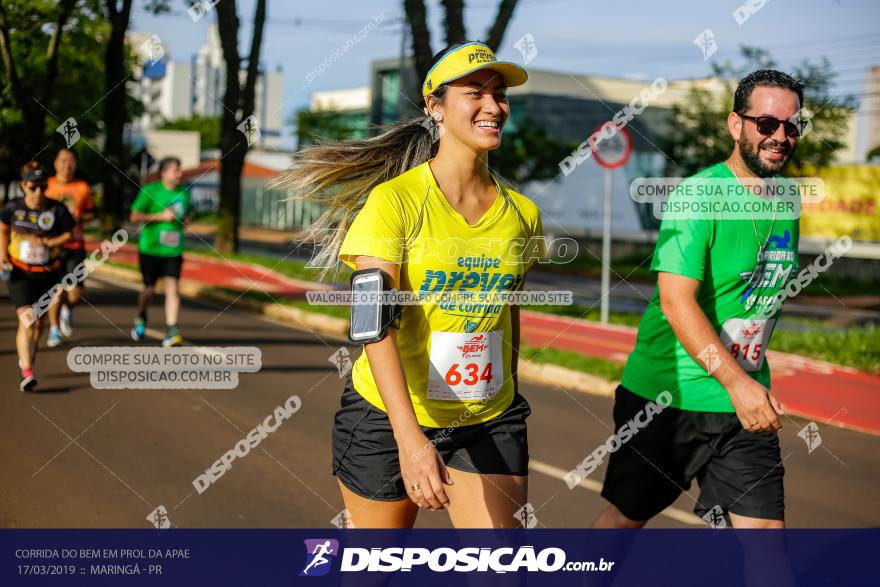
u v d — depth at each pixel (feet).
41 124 62.13
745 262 10.44
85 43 83.05
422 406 9.51
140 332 32.78
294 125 138.62
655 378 10.77
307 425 21.53
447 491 9.66
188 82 271.49
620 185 121.80
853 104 80.02
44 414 21.43
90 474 16.92
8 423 20.44
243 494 16.11
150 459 18.07
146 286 32.19
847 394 28.09
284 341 35.37
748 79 10.65
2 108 60.59
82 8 76.23
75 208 31.17
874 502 17.17
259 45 74.23
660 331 10.78
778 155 10.47
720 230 10.34
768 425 9.67
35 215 23.54
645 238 121.70
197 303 49.16
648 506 11.03
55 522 14.47
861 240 96.02
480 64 8.85
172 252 31.86
